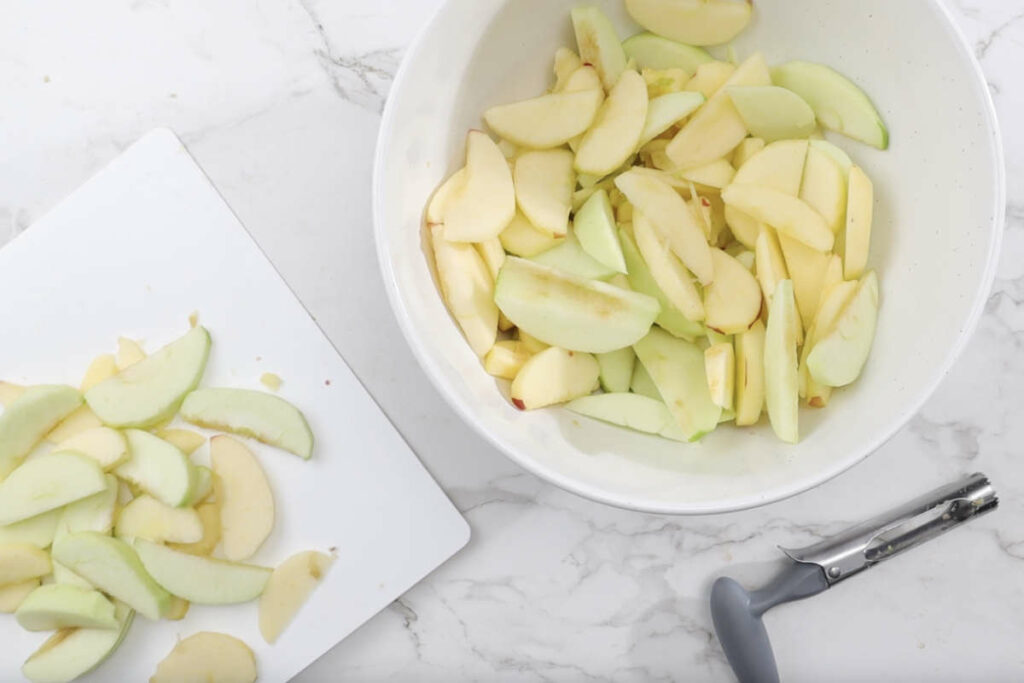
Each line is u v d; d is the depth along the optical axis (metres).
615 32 0.72
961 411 0.83
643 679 0.84
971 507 0.79
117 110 0.82
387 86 0.82
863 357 0.67
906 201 0.68
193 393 0.80
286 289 0.82
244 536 0.81
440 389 0.62
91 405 0.79
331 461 0.82
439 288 0.69
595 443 0.69
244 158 0.82
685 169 0.70
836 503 0.83
